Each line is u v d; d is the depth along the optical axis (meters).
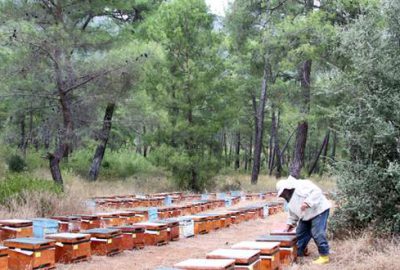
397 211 8.81
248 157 48.84
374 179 9.05
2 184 12.81
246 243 7.46
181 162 20.89
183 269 5.72
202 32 22.00
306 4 20.27
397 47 9.84
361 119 9.41
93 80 16.23
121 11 24.11
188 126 21.41
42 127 19.16
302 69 20.98
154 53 16.14
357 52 9.86
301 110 20.55
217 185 24.53
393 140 9.00
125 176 26.23
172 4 21.72
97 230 8.79
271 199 21.67
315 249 9.12
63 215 12.03
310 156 49.47
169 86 21.62
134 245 9.35
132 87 17.08
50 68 15.96
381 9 9.95
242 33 22.88
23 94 16.30
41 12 15.89
